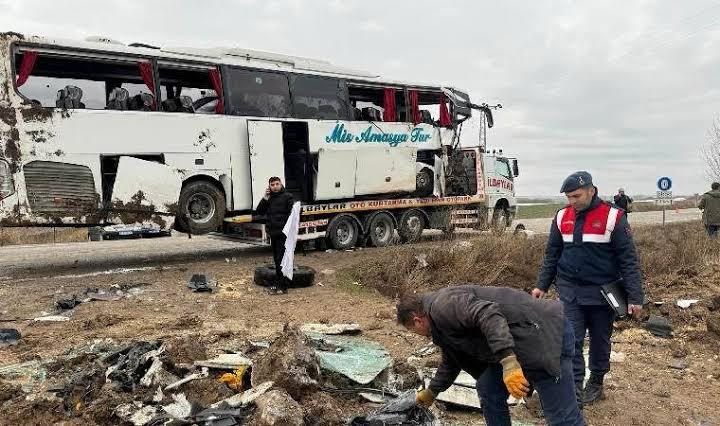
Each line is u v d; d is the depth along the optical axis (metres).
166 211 11.52
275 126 13.02
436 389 4.10
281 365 5.29
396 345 7.23
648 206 47.72
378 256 12.35
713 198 16.86
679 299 9.23
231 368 5.83
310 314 8.65
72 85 10.77
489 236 13.78
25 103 10.09
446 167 17.52
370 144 14.98
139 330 7.50
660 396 5.86
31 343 6.88
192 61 11.95
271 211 9.90
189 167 11.84
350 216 14.73
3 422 4.78
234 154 12.52
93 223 10.77
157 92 11.48
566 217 5.40
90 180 10.70
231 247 16.33
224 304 9.07
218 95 12.38
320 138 13.90
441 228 17.17
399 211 16.17
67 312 8.34
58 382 5.59
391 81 15.69
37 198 10.22
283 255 9.88
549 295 10.99
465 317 3.46
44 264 12.70
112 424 4.89
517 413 5.30
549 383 3.67
